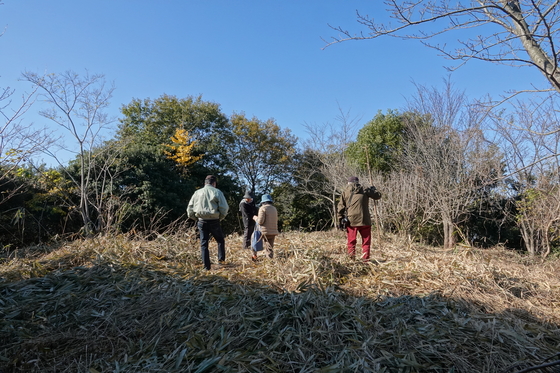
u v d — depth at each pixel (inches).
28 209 482.6
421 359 109.3
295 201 978.1
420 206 431.8
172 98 1025.5
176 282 174.6
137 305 154.6
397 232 456.4
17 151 293.6
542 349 114.8
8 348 126.8
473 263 205.0
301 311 134.8
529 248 404.5
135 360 112.0
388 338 119.2
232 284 171.2
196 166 893.2
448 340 117.0
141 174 666.2
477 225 533.0
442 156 450.0
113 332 135.0
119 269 193.6
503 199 448.8
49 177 454.3
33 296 166.2
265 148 1064.2
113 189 598.2
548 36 115.0
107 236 274.5
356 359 107.4
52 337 132.1
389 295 157.8
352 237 229.9
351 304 144.7
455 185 426.6
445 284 169.0
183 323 133.8
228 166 1061.8
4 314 150.2
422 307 142.8
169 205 706.8
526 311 149.0
